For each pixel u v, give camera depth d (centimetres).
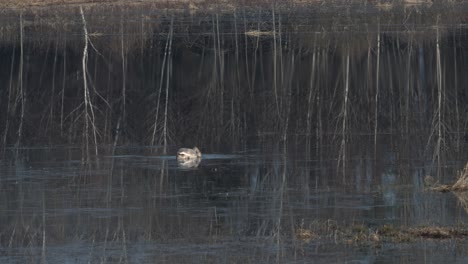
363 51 6050
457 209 2972
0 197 3322
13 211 3084
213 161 4112
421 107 5041
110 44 6091
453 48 6038
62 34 6244
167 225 2858
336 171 3800
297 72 5891
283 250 2517
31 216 3009
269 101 5300
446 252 2445
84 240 2695
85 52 5012
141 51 6072
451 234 2636
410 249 2488
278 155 4272
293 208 3061
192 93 5500
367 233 2667
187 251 2539
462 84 5706
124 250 2570
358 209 3014
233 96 5325
